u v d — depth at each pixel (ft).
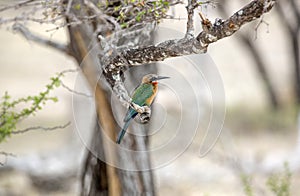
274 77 108.47
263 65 100.63
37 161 66.85
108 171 33.45
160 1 21.39
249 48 100.01
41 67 126.21
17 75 121.70
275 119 92.02
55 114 97.60
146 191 33.65
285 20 94.22
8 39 142.92
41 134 88.38
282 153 74.79
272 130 89.92
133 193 33.32
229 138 56.85
